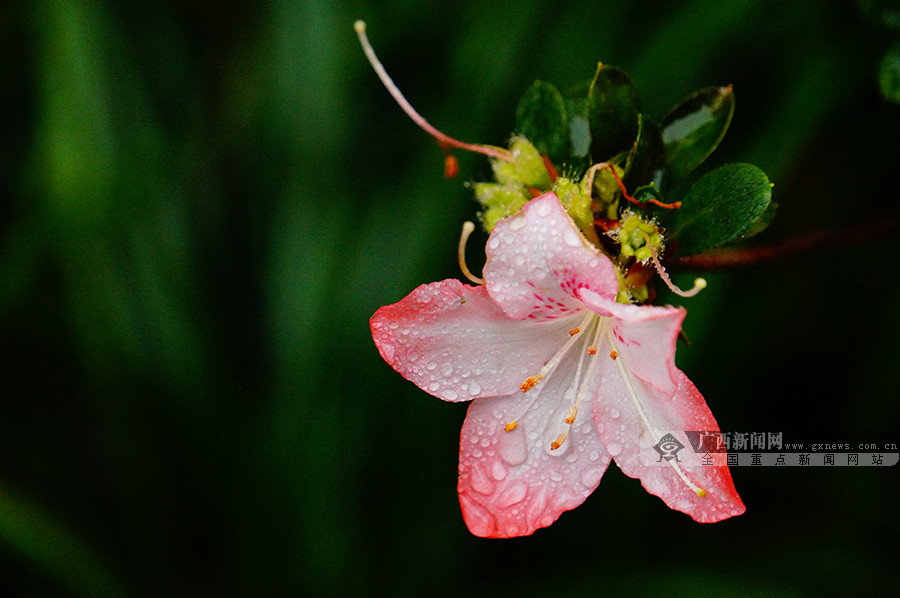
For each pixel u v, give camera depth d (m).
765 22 0.46
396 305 0.37
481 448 0.37
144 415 0.48
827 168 0.48
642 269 0.37
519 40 0.47
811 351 0.48
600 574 0.45
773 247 0.39
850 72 0.44
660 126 0.37
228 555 0.48
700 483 0.36
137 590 0.49
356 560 0.46
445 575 0.47
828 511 0.47
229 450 0.49
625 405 0.37
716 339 0.47
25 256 0.50
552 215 0.36
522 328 0.37
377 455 0.47
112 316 0.49
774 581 0.45
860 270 0.48
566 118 0.38
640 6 0.48
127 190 0.50
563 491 0.37
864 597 0.45
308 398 0.47
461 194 0.46
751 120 0.47
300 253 0.49
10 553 0.46
